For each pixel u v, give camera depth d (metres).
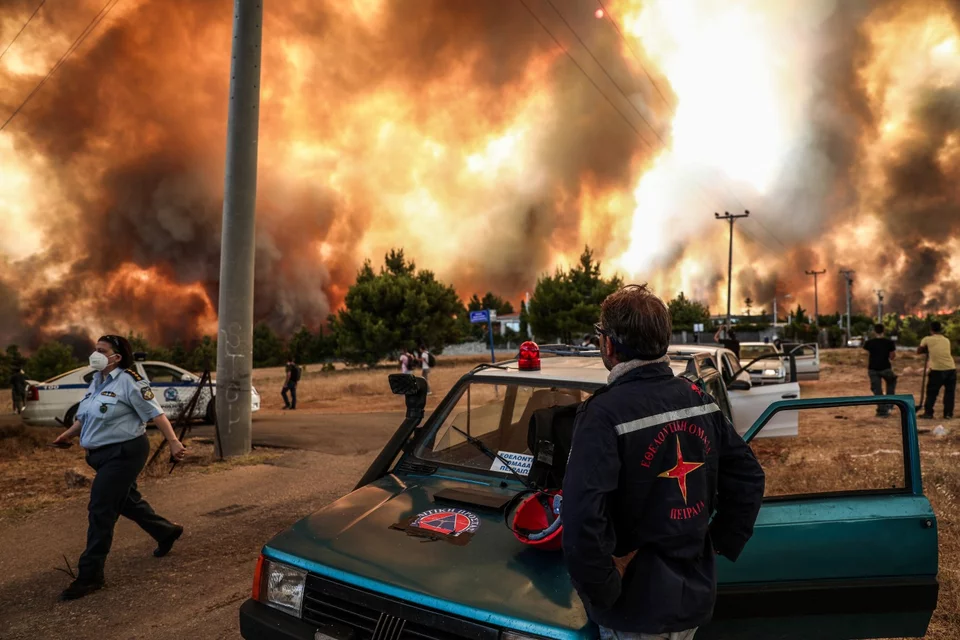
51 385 11.72
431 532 2.58
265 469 7.86
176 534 4.82
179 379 12.37
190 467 7.96
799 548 2.53
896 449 8.07
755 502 1.85
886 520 2.56
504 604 2.10
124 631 3.65
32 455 9.36
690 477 1.74
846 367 25.59
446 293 43.38
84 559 4.13
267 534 5.39
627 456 1.69
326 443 9.75
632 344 1.83
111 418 4.14
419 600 2.18
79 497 6.72
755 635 2.55
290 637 2.36
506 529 2.58
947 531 4.93
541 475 2.78
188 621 3.77
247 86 8.59
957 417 10.91
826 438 9.11
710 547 1.83
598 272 44.44
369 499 2.98
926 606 2.54
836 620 2.55
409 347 41.12
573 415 2.54
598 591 1.61
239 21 8.55
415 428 3.46
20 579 4.45
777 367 13.55
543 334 44.56
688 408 1.79
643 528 1.70
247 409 8.80
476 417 3.46
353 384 23.97
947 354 10.68
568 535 1.61
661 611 1.66
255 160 8.75
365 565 2.38
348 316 41.12
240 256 8.64
